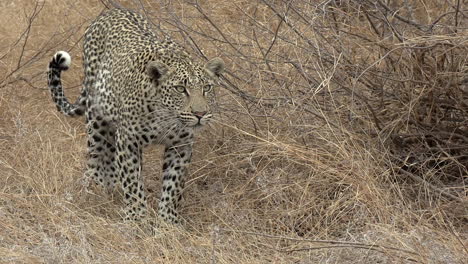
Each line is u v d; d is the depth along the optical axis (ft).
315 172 35.94
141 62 35.09
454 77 35.94
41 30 49.21
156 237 33.35
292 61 37.88
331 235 34.27
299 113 37.88
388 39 37.78
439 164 37.40
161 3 44.70
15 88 44.50
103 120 37.70
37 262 30.83
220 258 31.53
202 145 39.47
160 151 41.04
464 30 36.50
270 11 44.34
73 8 50.21
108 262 31.09
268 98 38.78
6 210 34.50
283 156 36.17
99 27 38.99
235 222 35.09
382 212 33.42
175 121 34.19
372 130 37.55
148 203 37.86
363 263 31.24
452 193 35.78
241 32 42.65
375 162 35.78
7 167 37.09
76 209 35.55
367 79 37.65
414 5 40.68
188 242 33.73
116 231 33.50
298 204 35.55
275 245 33.53
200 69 34.19
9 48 47.24
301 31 39.96
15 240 32.89
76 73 47.06
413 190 35.91
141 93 34.37
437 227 33.65
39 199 34.47
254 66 40.14
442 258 30.55
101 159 38.29
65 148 40.11
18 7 50.47
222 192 36.96
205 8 45.29
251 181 36.96
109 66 37.09
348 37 38.14
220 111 39.17
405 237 31.78
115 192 38.24
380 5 37.99
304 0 39.24
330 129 35.09
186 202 37.42
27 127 40.04
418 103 36.65
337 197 35.37
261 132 37.22
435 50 36.06
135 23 38.70
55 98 39.75
